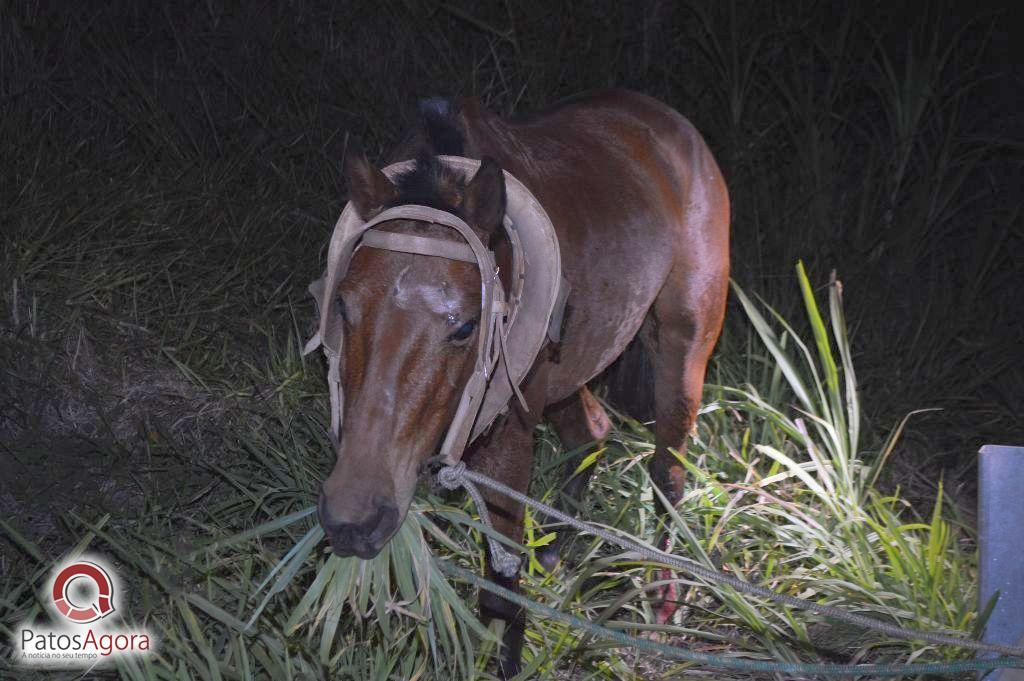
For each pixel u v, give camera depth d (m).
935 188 5.98
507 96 6.23
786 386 4.70
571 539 3.98
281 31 6.41
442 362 2.43
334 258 2.61
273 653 2.85
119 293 4.80
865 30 6.89
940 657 3.27
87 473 3.99
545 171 3.28
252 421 4.28
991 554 2.81
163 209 5.16
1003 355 5.36
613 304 3.41
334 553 2.38
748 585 2.55
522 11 6.56
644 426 4.41
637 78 6.66
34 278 4.70
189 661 2.78
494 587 2.63
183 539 3.55
